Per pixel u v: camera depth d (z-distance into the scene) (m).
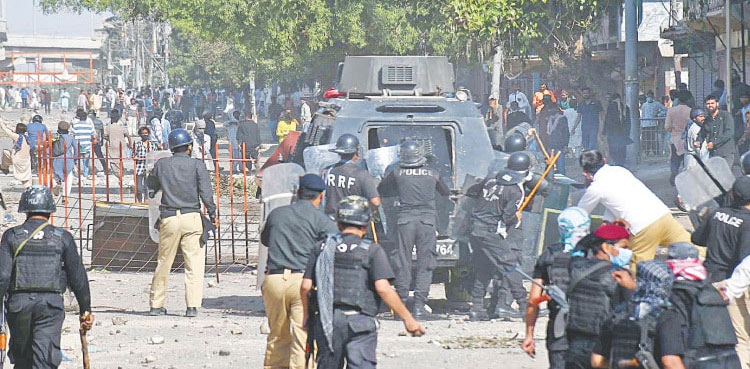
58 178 96.56
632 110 110.75
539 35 113.06
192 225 46.16
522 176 44.25
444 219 45.50
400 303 25.83
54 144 96.00
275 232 31.41
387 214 44.50
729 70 79.12
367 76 52.44
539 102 125.88
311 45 142.00
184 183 46.16
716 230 31.70
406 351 36.84
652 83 160.88
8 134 108.25
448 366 34.28
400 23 142.12
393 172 43.91
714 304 24.70
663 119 121.56
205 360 35.94
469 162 47.16
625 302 23.58
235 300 51.25
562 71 119.62
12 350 30.11
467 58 123.94
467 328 42.00
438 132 48.22
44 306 29.69
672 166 88.19
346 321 25.83
